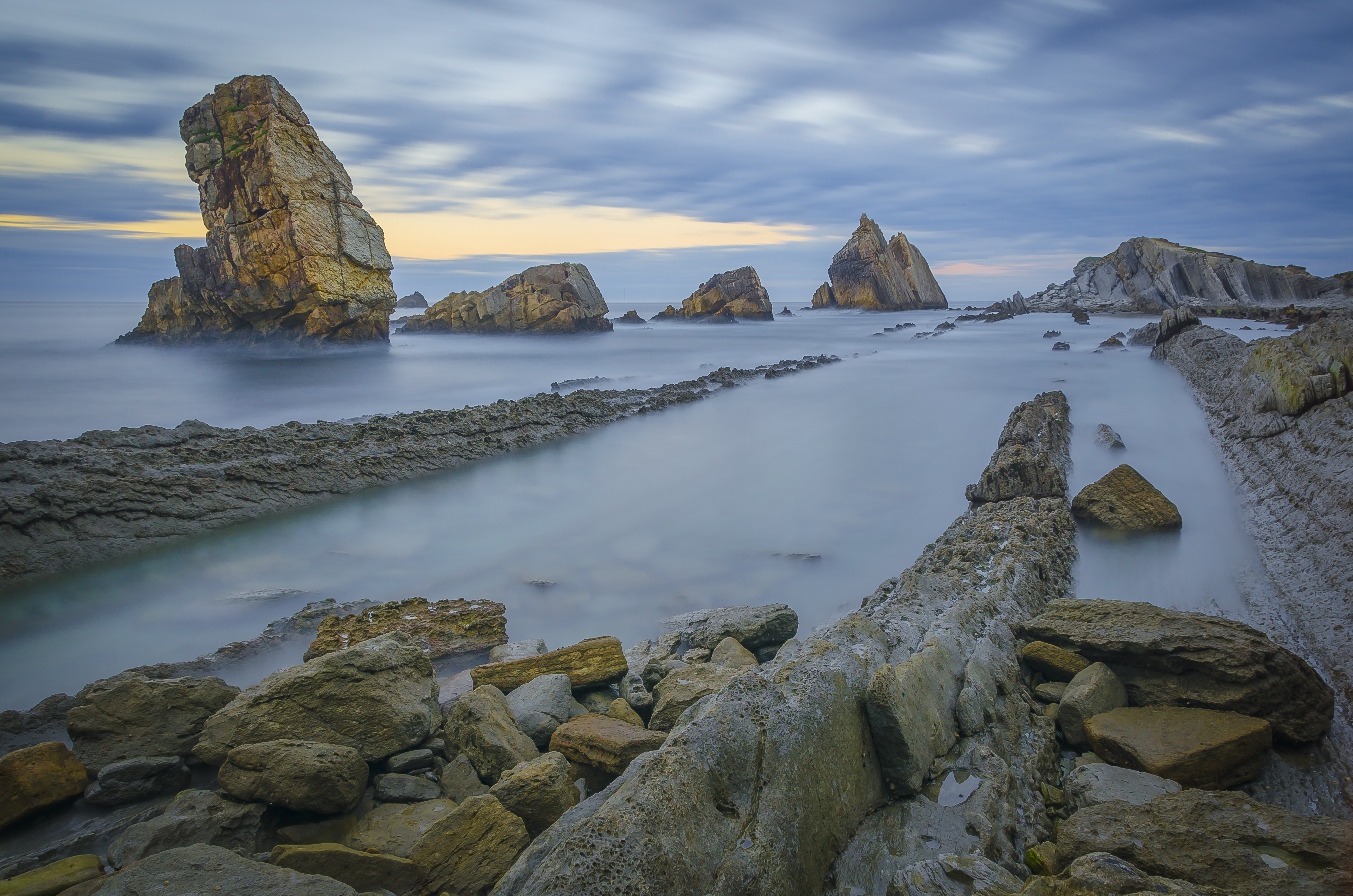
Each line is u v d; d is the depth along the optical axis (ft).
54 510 35.32
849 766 14.17
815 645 16.55
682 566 35.99
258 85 151.43
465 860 14.39
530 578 34.47
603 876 9.99
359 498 47.91
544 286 243.81
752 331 273.54
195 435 53.16
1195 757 16.47
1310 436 41.06
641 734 17.84
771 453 63.26
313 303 161.48
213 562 35.94
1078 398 86.48
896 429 74.59
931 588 24.72
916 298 439.22
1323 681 19.44
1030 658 21.39
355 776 16.02
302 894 11.74
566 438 69.72
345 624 26.91
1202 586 30.37
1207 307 226.17
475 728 18.11
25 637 28.30
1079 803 15.87
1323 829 12.59
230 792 15.80
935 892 11.99
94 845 15.07
